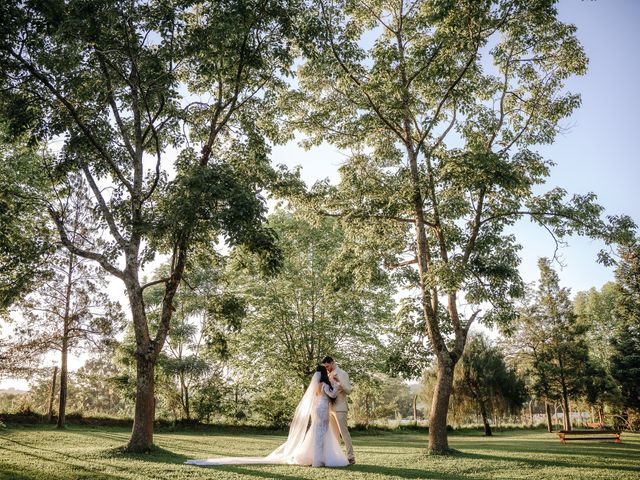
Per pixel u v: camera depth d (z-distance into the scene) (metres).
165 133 18.27
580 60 18.75
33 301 27.03
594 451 17.41
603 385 43.56
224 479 9.49
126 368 34.41
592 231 17.84
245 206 13.93
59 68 13.65
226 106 17.23
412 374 18.95
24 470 9.91
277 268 15.83
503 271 18.84
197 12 17.16
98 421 30.64
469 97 19.39
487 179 16.23
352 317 35.62
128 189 15.59
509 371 43.28
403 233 20.88
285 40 17.23
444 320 19.39
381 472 10.92
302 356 36.94
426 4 17.11
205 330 18.77
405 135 19.69
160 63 15.18
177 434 27.09
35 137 15.81
